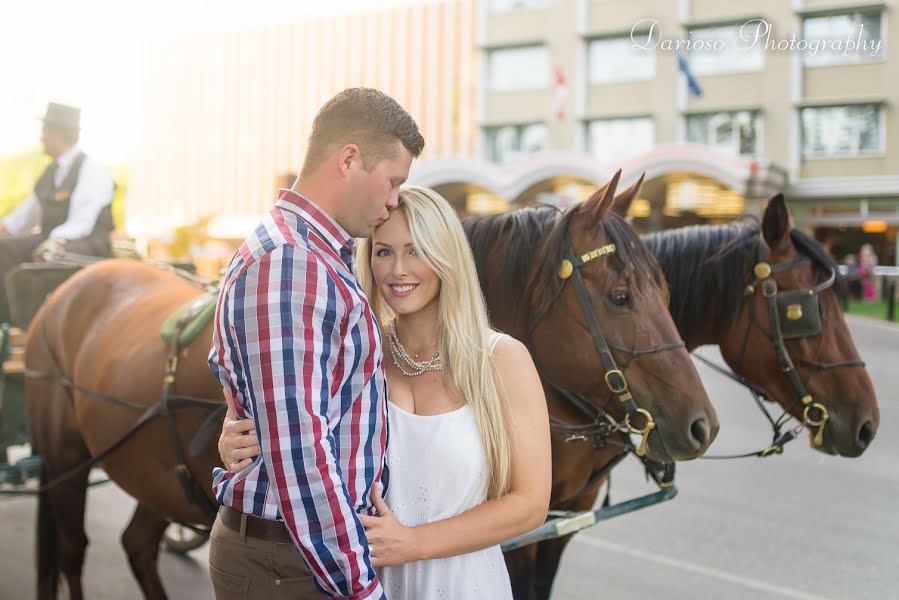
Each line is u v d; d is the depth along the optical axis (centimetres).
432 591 189
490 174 2344
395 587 194
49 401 372
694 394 259
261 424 159
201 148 4091
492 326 290
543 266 273
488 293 292
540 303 273
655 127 2789
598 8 2858
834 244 2678
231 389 179
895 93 2492
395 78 3509
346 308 166
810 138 2622
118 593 435
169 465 308
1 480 405
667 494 293
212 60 4047
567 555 483
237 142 4000
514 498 191
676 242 347
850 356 325
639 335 261
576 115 2898
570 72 2897
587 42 2881
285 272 161
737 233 341
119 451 322
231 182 4012
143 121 4231
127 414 317
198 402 284
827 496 594
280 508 160
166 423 302
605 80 2872
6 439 424
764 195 2166
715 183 2314
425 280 197
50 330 378
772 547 493
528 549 289
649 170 2123
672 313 345
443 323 197
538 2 2958
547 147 2984
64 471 369
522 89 3019
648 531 521
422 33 3438
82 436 361
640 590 434
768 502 580
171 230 2650
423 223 193
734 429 805
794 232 336
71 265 439
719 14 2678
